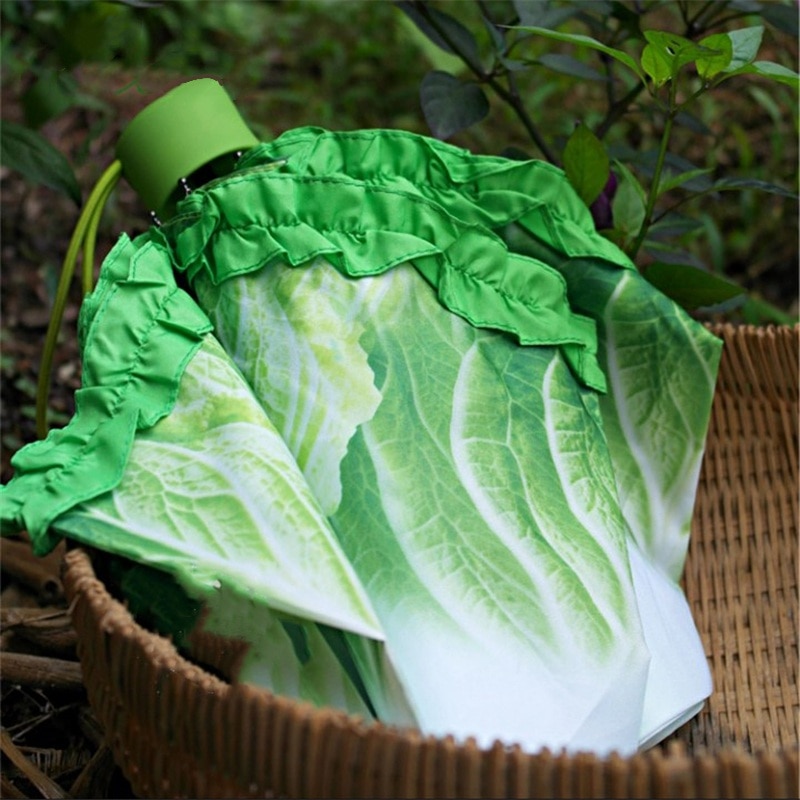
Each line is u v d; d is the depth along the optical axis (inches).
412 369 28.0
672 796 22.5
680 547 30.7
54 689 31.9
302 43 54.2
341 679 25.9
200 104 30.5
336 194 28.7
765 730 31.3
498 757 22.7
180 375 27.0
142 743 25.0
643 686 26.5
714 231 43.6
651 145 47.9
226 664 25.8
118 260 28.3
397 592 26.1
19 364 41.2
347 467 27.0
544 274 29.9
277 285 28.3
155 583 26.1
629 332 30.7
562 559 27.0
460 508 27.0
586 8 33.8
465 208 29.7
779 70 28.6
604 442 29.6
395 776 22.9
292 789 23.4
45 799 29.4
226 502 25.9
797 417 33.3
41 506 25.6
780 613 32.7
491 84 34.9
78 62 37.9
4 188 45.3
